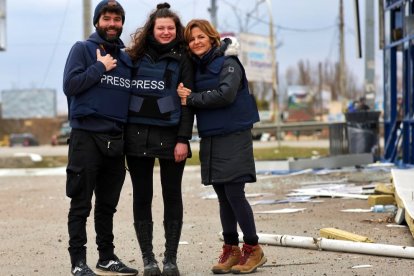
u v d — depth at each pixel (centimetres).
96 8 653
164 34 648
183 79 648
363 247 721
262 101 7231
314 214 1014
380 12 1867
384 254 707
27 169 2317
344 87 5425
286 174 1686
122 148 643
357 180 1472
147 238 658
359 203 1119
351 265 676
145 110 643
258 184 1468
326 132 5403
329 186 1378
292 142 4006
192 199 1267
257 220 974
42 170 2244
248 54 3972
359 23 1892
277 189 1373
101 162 648
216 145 651
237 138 648
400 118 1797
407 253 695
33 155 2602
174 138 650
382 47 1878
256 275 650
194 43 645
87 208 647
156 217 1047
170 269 647
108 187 665
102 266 670
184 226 944
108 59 636
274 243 780
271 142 4022
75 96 641
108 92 638
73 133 645
